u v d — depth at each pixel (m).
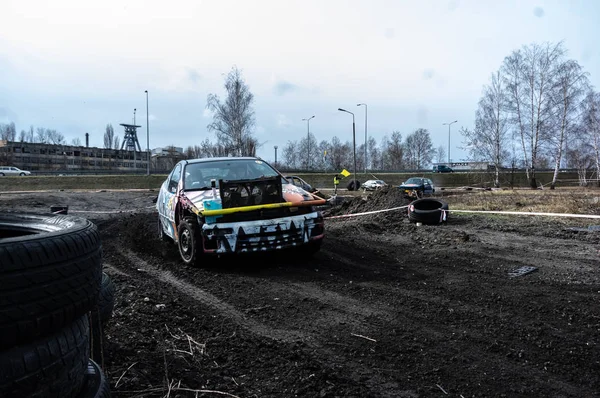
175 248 7.98
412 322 4.17
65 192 36.31
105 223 12.62
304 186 15.55
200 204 6.28
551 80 38.38
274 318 4.34
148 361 3.22
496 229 10.05
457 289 5.18
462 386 2.99
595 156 39.97
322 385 2.97
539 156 40.66
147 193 33.34
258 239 6.15
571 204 13.36
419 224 10.92
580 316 4.22
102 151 96.81
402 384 3.02
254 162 7.75
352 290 5.23
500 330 3.92
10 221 2.94
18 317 1.79
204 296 5.09
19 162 81.94
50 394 1.89
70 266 2.03
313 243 6.79
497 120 42.00
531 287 5.24
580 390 2.93
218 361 3.34
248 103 44.66
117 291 5.05
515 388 2.96
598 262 6.55
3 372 1.74
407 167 89.50
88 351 2.25
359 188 44.19
